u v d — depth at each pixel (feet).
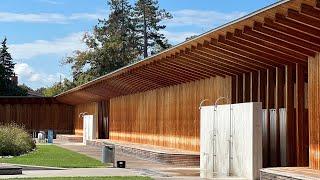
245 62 71.26
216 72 83.20
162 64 88.12
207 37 65.36
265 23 51.90
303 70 63.57
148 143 121.80
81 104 207.82
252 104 60.13
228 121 66.44
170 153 87.10
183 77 95.55
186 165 84.33
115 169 74.84
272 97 71.00
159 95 114.73
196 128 93.61
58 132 219.82
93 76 277.23
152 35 304.50
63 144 162.61
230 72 80.43
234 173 64.39
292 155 65.41
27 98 216.54
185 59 79.56
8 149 101.55
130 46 299.38
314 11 46.16
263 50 62.13
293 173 51.75
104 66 281.33
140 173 68.80
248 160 60.59
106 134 176.65
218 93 85.87
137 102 132.16
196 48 70.08
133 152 110.22
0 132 103.81
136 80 113.91
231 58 70.90
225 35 60.75
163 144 111.14
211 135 71.41
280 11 49.16
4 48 340.39
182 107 100.78
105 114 178.29
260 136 60.08
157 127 115.44
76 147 142.82
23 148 107.24
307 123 63.26
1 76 300.61
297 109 63.31
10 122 214.90
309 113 57.82
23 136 114.52
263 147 71.41
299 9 46.55
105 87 144.25
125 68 104.78
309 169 56.03
